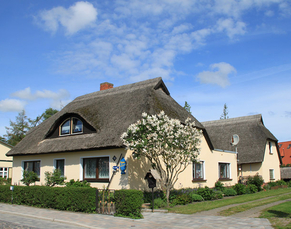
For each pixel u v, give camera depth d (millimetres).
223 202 16359
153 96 19156
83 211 12969
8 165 33438
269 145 32625
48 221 11352
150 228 9664
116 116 18109
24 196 15633
